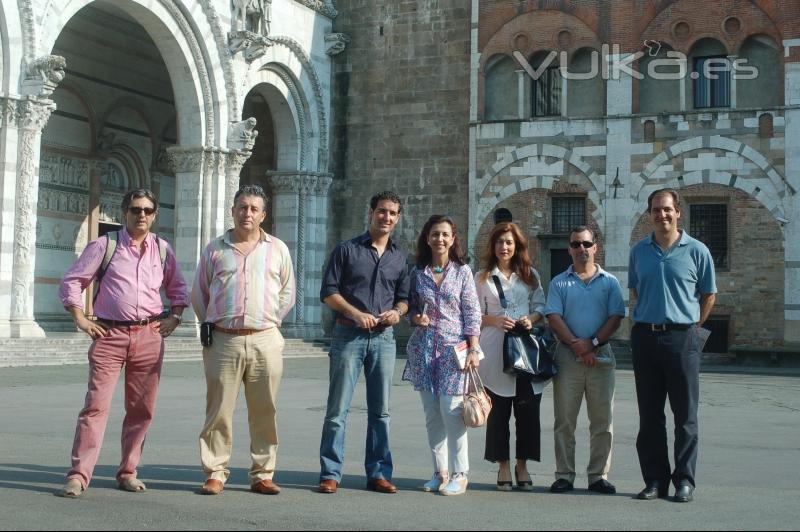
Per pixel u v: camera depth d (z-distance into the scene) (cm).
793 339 3544
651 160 3731
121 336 982
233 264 994
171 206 4231
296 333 3972
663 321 1014
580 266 1087
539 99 3906
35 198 2773
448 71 4028
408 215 4075
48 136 3572
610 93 3781
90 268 988
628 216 3756
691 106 3722
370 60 4134
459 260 1056
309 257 4050
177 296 1028
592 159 3800
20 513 855
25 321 2742
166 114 4166
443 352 1027
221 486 980
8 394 1947
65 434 1412
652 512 920
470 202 3941
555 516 891
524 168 3881
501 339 1064
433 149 4041
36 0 2789
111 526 809
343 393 1017
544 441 1478
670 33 3722
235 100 3547
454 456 1016
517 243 1101
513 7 3909
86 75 3722
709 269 1030
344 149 4162
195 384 2291
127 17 3859
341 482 1070
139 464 1155
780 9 3578
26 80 2761
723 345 3650
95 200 3794
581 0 3825
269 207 4438
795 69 3559
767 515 906
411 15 4081
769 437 1545
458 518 873
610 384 1055
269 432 995
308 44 4006
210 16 3441
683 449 998
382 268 1041
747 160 3619
